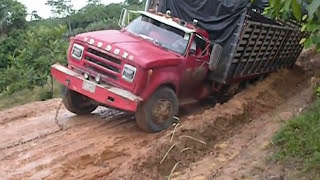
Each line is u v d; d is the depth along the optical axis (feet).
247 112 32.04
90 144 26.66
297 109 30.12
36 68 54.75
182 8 35.58
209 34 34.37
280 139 21.66
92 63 28.66
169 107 29.17
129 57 27.30
